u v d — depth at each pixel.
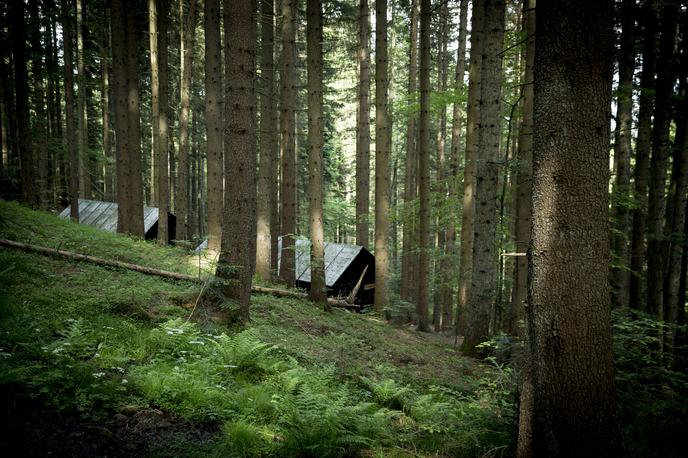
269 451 4.18
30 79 22.20
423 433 5.54
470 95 14.85
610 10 3.63
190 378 5.41
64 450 3.64
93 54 23.45
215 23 14.19
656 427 5.27
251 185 8.50
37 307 6.62
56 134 24.81
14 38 15.95
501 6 10.57
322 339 10.02
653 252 11.48
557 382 3.62
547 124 3.73
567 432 3.59
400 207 18.27
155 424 4.38
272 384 5.96
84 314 6.90
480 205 11.11
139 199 17.09
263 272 14.85
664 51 11.17
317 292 13.29
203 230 36.06
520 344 7.20
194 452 3.91
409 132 23.02
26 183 16.41
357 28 22.83
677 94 11.77
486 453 4.65
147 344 6.26
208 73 14.24
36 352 4.95
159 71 19.19
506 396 6.33
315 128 12.68
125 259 11.28
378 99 14.73
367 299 18.98
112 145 31.83
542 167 3.77
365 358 9.55
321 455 4.12
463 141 27.98
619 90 10.56
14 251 9.23
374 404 5.92
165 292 9.05
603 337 3.62
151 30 19.16
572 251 3.61
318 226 13.00
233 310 8.35
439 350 12.02
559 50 3.66
